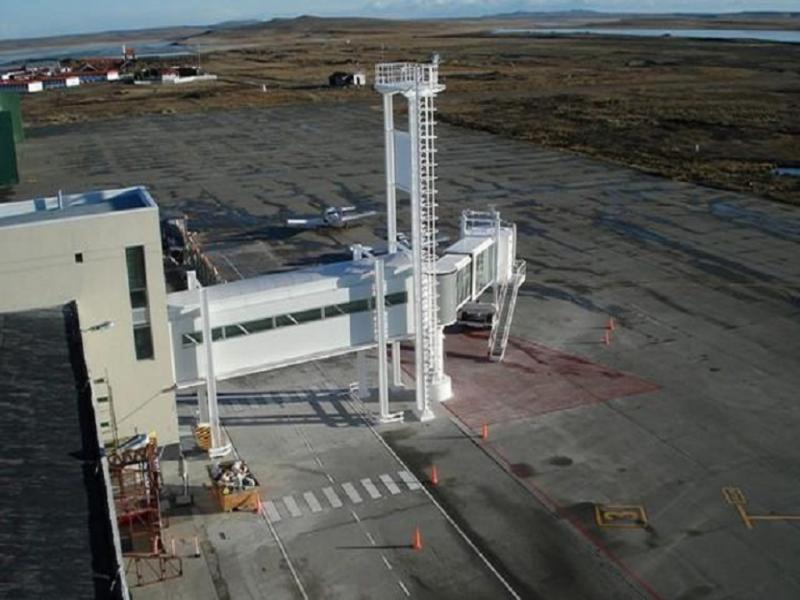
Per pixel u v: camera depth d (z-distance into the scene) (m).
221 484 31.00
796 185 80.69
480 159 98.00
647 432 35.91
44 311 28.33
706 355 43.59
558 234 65.94
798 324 47.34
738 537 28.78
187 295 32.69
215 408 33.72
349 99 164.25
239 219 73.31
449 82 186.00
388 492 31.88
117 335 29.08
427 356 38.06
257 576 27.27
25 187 88.88
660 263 58.34
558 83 182.12
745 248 61.22
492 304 48.72
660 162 93.94
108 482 19.62
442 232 65.50
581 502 30.98
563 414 37.62
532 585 26.56
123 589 16.17
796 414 37.28
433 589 26.47
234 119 140.75
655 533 29.09
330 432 36.50
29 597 16.12
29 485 19.81
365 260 37.59
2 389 23.84
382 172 91.81
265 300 33.19
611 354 43.94
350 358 44.31
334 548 28.62
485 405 38.59
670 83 177.62
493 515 30.28
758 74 193.50
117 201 33.12
